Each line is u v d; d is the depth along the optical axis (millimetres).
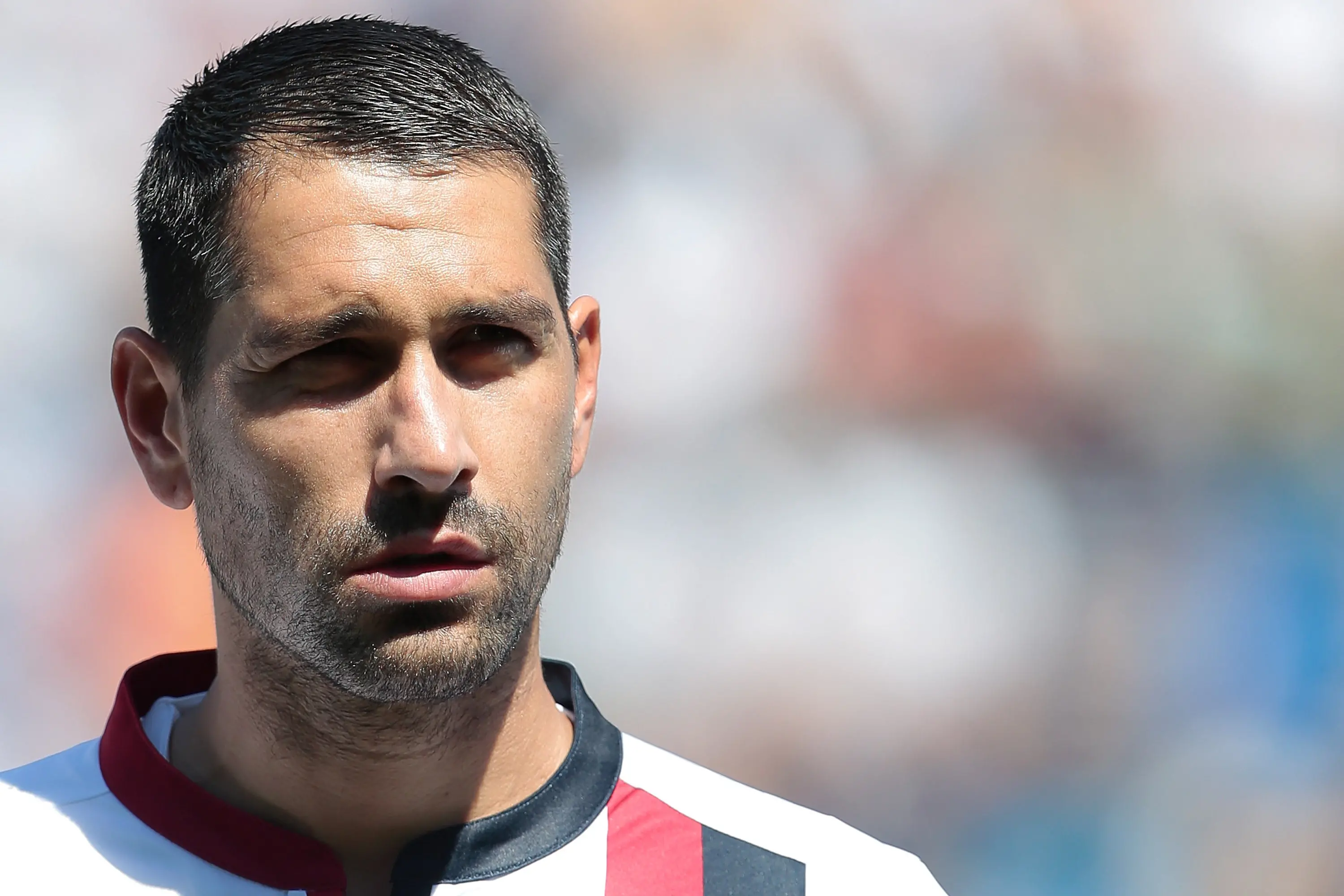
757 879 6898
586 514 23844
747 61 26328
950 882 22984
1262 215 27266
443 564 5863
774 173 25969
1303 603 25141
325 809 6441
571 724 7324
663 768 7422
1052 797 23531
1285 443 26281
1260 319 26688
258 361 6012
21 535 22484
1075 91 27266
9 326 23344
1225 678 24625
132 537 22781
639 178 25656
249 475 6090
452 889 6367
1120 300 26516
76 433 23250
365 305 5859
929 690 23688
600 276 25094
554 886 6570
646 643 23500
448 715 6336
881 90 26672
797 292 25500
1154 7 27688
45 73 24578
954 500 24906
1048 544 24922
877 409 25234
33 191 24062
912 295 25828
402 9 26203
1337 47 28047
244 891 6402
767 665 23562
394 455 5738
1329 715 24406
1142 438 25953
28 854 6637
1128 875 23188
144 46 25062
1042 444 25641
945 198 26422
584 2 26172
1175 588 25078
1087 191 26891
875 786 23281
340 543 5852
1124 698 24281
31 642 22188
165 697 7445
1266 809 23562
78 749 7383
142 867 6535
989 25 27125
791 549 24188
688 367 24812
